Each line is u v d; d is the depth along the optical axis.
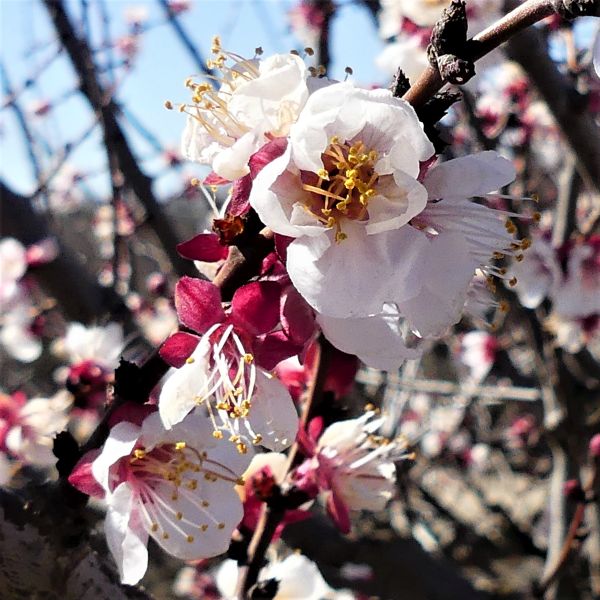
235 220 0.09
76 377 0.20
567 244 0.23
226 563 0.13
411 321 0.08
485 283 0.10
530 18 0.08
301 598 0.13
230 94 0.09
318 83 0.09
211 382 0.09
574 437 0.24
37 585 0.09
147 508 0.09
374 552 0.23
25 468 0.22
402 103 0.08
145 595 0.10
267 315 0.09
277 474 0.12
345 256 0.08
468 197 0.09
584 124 0.19
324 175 0.08
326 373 0.11
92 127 0.26
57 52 0.27
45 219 0.26
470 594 0.24
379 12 0.26
